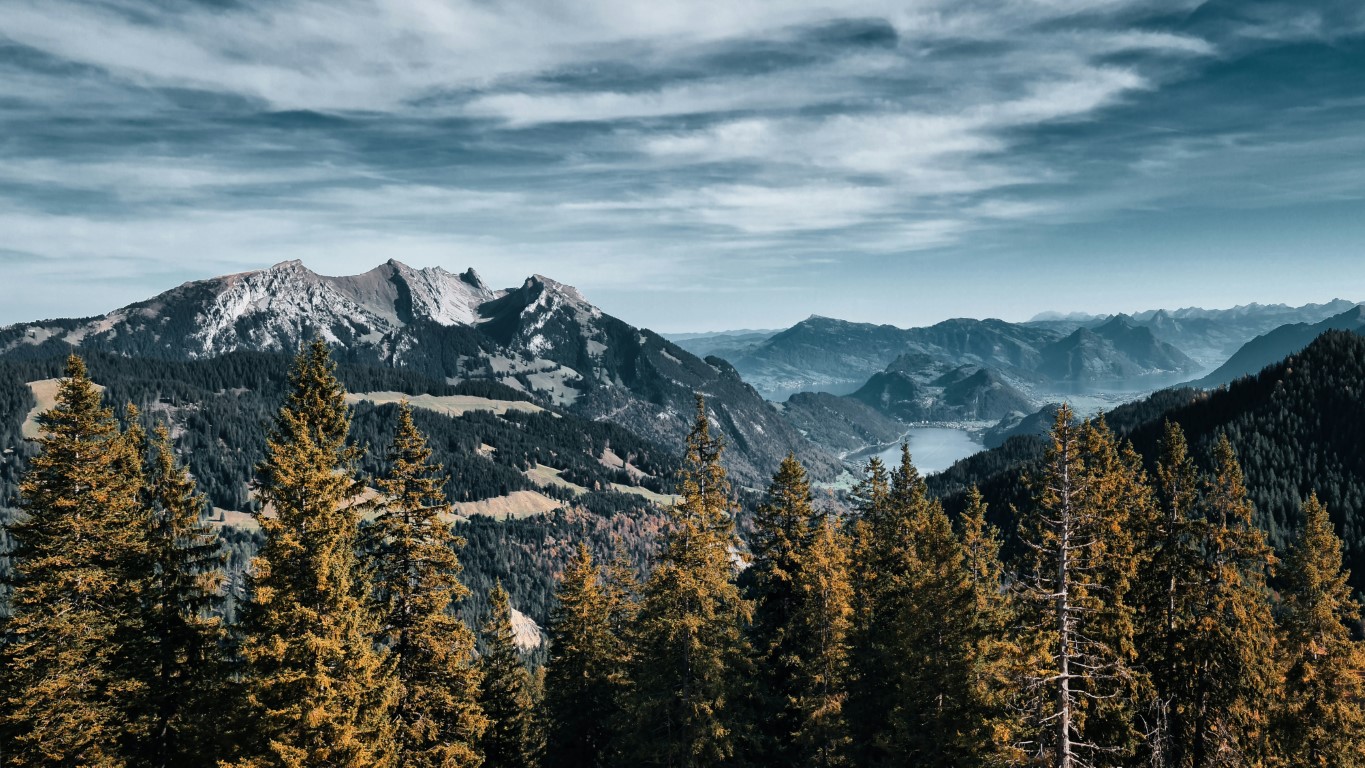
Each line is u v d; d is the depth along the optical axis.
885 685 42.28
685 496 40.50
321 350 32.00
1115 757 28.70
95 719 30.00
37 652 29.77
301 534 26.02
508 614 59.31
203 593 33.94
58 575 30.45
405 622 30.98
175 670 32.78
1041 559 29.02
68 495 31.84
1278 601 40.59
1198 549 32.69
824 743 39.72
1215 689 31.11
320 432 31.16
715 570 38.50
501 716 55.16
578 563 56.03
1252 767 30.64
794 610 45.12
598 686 52.72
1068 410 26.72
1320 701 36.38
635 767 38.91
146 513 34.22
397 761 29.20
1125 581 32.91
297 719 24.25
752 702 43.22
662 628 38.03
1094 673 27.30
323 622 24.84
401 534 30.62
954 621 37.59
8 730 30.00
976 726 33.00
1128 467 42.91
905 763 37.44
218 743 28.83
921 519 50.81
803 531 45.72
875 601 46.66
